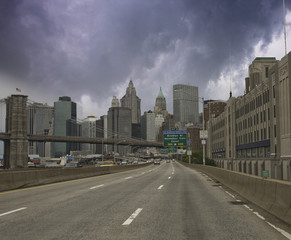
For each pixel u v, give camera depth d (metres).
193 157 127.62
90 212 11.38
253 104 66.75
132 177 34.66
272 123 53.97
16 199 14.98
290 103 45.66
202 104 58.88
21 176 21.53
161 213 11.24
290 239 7.69
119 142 176.50
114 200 14.70
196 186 22.83
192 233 8.26
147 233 8.23
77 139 165.25
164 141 78.19
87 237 7.79
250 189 15.14
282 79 49.06
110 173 46.53
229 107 86.00
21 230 8.52
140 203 13.77
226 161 88.62
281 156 49.53
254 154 65.88
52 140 153.62
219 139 101.19
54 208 12.26
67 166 66.12
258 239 7.67
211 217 10.54
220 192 18.69
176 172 49.03
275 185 11.38
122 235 8.00
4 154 140.00
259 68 82.31
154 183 25.47
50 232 8.30
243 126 74.31
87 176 35.78
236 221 9.88
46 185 23.44
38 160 176.12
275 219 10.20
